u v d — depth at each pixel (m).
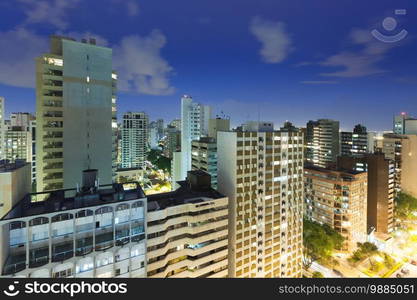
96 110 74.94
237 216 63.47
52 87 68.69
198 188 61.62
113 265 39.34
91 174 45.22
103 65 76.44
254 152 66.00
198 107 136.12
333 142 196.00
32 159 148.25
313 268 91.88
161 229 46.34
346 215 98.94
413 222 125.62
